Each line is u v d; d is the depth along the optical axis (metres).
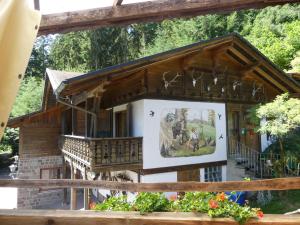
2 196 17.41
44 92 14.75
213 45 10.84
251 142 13.64
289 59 21.03
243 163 12.38
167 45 27.06
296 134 13.17
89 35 25.31
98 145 9.19
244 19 28.27
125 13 2.41
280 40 23.27
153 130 10.38
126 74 9.67
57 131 16.42
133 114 10.88
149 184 2.83
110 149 9.41
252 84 13.97
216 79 12.11
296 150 12.03
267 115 10.44
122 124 12.04
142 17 2.51
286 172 11.69
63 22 2.38
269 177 11.48
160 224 2.66
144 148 10.14
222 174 12.29
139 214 2.78
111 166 9.38
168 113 10.80
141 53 27.44
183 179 11.05
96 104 9.36
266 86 14.60
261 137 14.02
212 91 12.24
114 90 12.21
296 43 21.39
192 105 11.51
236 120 13.27
